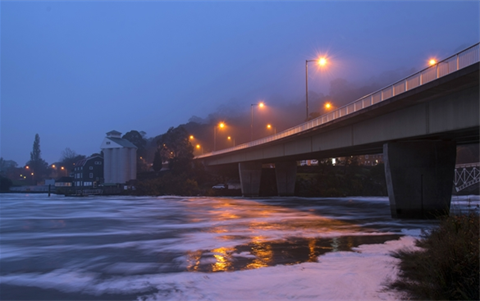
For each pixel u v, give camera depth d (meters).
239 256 17.30
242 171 93.44
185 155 130.62
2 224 32.91
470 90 26.62
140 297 11.30
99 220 36.03
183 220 35.25
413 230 26.75
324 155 65.31
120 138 132.50
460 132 29.84
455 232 14.60
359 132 41.47
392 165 35.22
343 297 10.82
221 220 34.91
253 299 10.80
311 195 94.25
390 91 33.84
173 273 14.15
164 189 113.06
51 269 15.20
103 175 135.00
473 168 103.25
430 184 34.62
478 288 9.53
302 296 10.98
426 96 29.19
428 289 10.67
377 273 13.59
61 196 103.25
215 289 11.88
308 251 18.45
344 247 19.56
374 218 36.09
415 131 32.28
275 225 30.47
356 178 105.12
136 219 36.75
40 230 28.38
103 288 12.35
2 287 12.72
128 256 17.70
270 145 72.88
